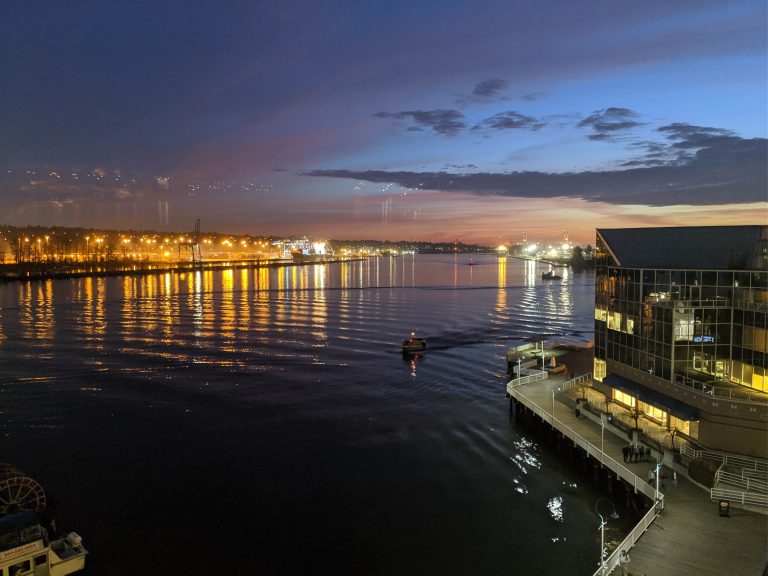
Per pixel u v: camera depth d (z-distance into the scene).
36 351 93.94
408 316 147.62
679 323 45.94
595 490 43.38
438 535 37.19
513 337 114.88
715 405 41.34
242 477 45.62
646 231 55.19
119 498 41.75
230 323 131.88
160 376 78.38
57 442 52.47
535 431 56.34
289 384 74.88
